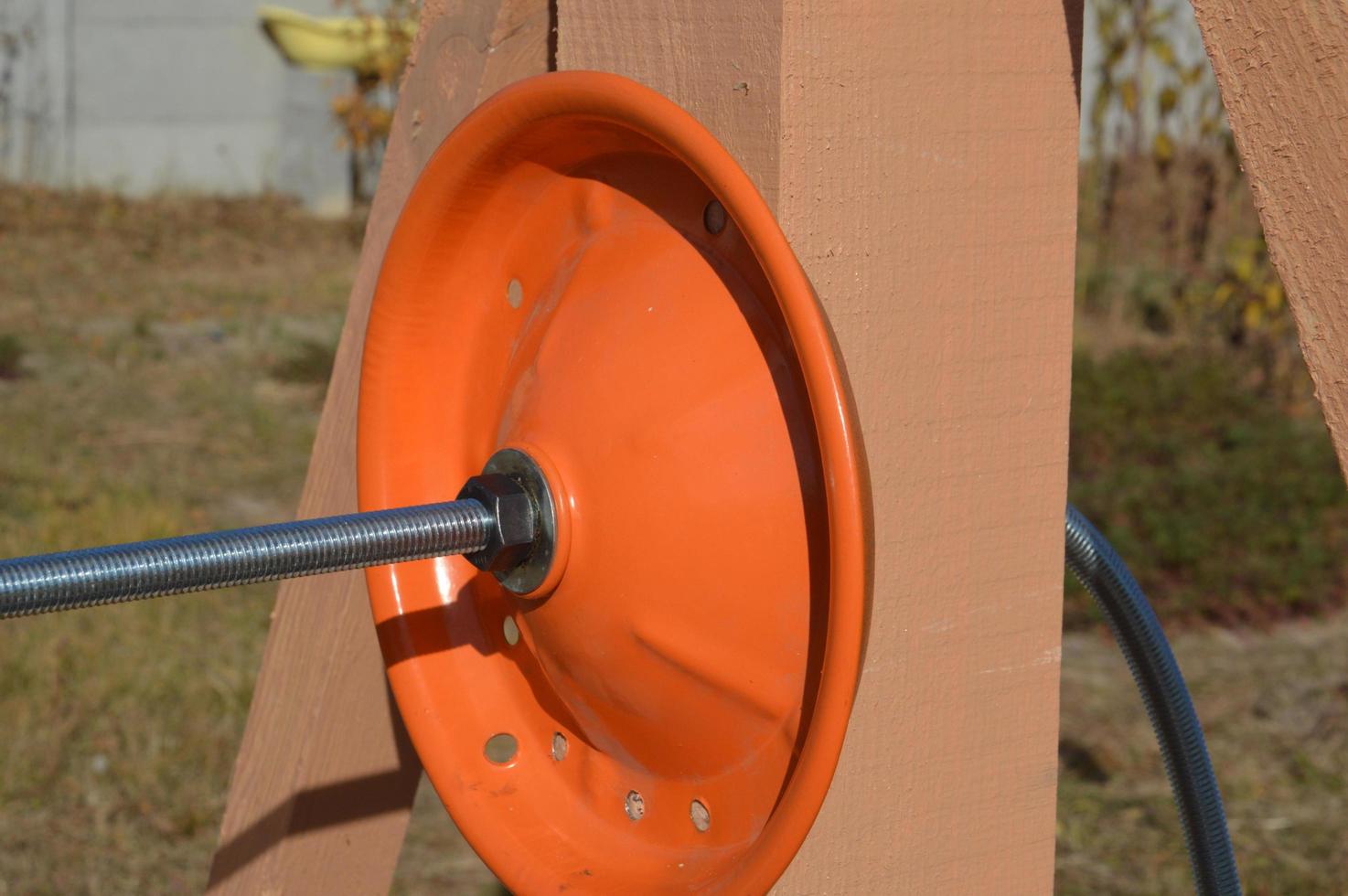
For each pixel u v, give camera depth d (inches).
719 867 34.2
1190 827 55.2
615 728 37.8
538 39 48.5
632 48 38.8
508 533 36.1
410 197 41.2
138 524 197.0
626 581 35.1
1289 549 201.5
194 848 130.2
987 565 39.1
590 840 38.7
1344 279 28.3
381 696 55.5
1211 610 185.2
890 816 39.0
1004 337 38.3
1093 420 255.3
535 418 37.8
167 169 430.9
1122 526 205.9
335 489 55.5
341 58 425.7
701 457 33.9
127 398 267.7
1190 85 313.6
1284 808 142.0
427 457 43.0
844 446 28.8
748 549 33.2
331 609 54.4
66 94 419.5
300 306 342.0
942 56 36.3
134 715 149.4
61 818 133.2
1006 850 40.8
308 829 56.6
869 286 36.1
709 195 35.5
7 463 223.6
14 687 151.3
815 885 38.2
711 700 34.5
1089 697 163.6
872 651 37.8
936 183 36.6
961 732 39.5
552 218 40.5
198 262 375.9
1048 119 38.1
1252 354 295.7
